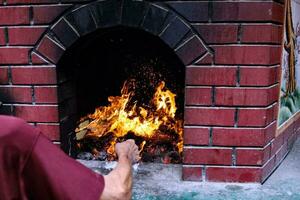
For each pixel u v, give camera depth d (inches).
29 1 77.0
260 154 78.5
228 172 80.3
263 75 73.7
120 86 103.3
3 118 28.0
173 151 95.5
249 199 75.1
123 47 96.0
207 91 75.8
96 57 98.7
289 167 91.3
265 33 71.6
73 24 77.0
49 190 28.1
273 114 82.3
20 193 27.2
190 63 74.8
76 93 96.4
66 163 29.4
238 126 77.1
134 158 41.5
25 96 82.6
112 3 74.9
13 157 26.9
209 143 78.9
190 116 77.9
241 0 70.6
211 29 72.5
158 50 96.0
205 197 76.0
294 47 94.7
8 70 81.5
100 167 89.6
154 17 74.0
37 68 80.5
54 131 83.9
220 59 73.7
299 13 95.9
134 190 78.8
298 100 108.6
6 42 80.0
